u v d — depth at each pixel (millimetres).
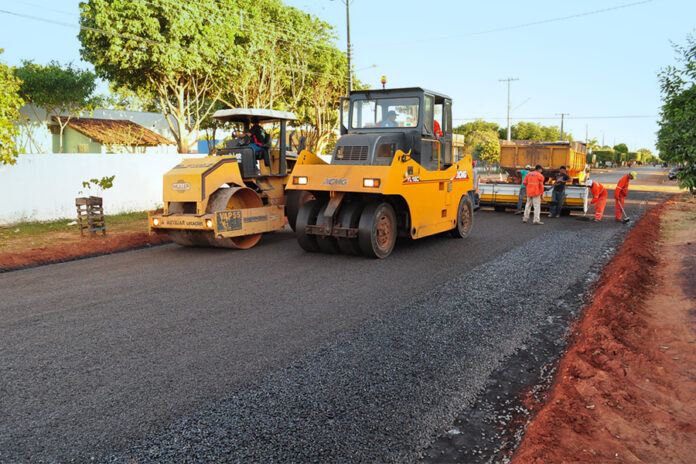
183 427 3086
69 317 5215
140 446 2889
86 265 7879
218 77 24578
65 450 2857
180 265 7844
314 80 29906
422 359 4152
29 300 5863
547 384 3746
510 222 13305
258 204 9750
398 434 3029
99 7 19000
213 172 8812
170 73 20875
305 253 8859
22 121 26547
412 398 3479
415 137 8898
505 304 5719
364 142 8383
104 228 10461
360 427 3094
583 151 25406
